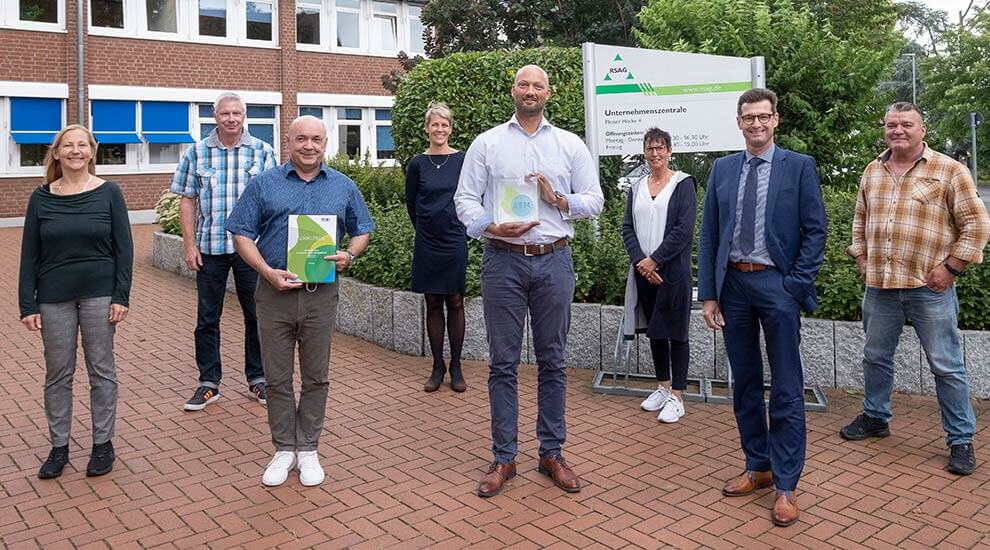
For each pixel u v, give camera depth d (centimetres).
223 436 543
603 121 767
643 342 676
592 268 712
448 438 540
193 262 596
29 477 473
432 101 1014
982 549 385
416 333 753
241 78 2298
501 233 443
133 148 2153
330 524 414
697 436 541
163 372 702
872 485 459
